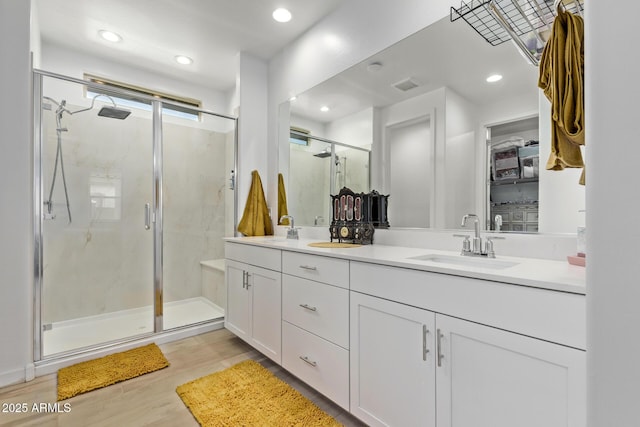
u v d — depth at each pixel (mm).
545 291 871
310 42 2525
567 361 829
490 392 984
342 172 2275
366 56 2068
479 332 1006
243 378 1873
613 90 488
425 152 1782
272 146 2990
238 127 2939
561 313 842
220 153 3129
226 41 2709
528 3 1205
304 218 2609
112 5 2219
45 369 1960
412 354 1193
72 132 2365
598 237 494
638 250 459
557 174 1329
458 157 1634
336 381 1506
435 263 1206
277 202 2928
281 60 2867
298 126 2666
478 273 1002
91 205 2494
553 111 978
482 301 1000
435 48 1713
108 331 2506
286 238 2590
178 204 2986
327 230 2385
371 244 2029
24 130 1883
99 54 2893
